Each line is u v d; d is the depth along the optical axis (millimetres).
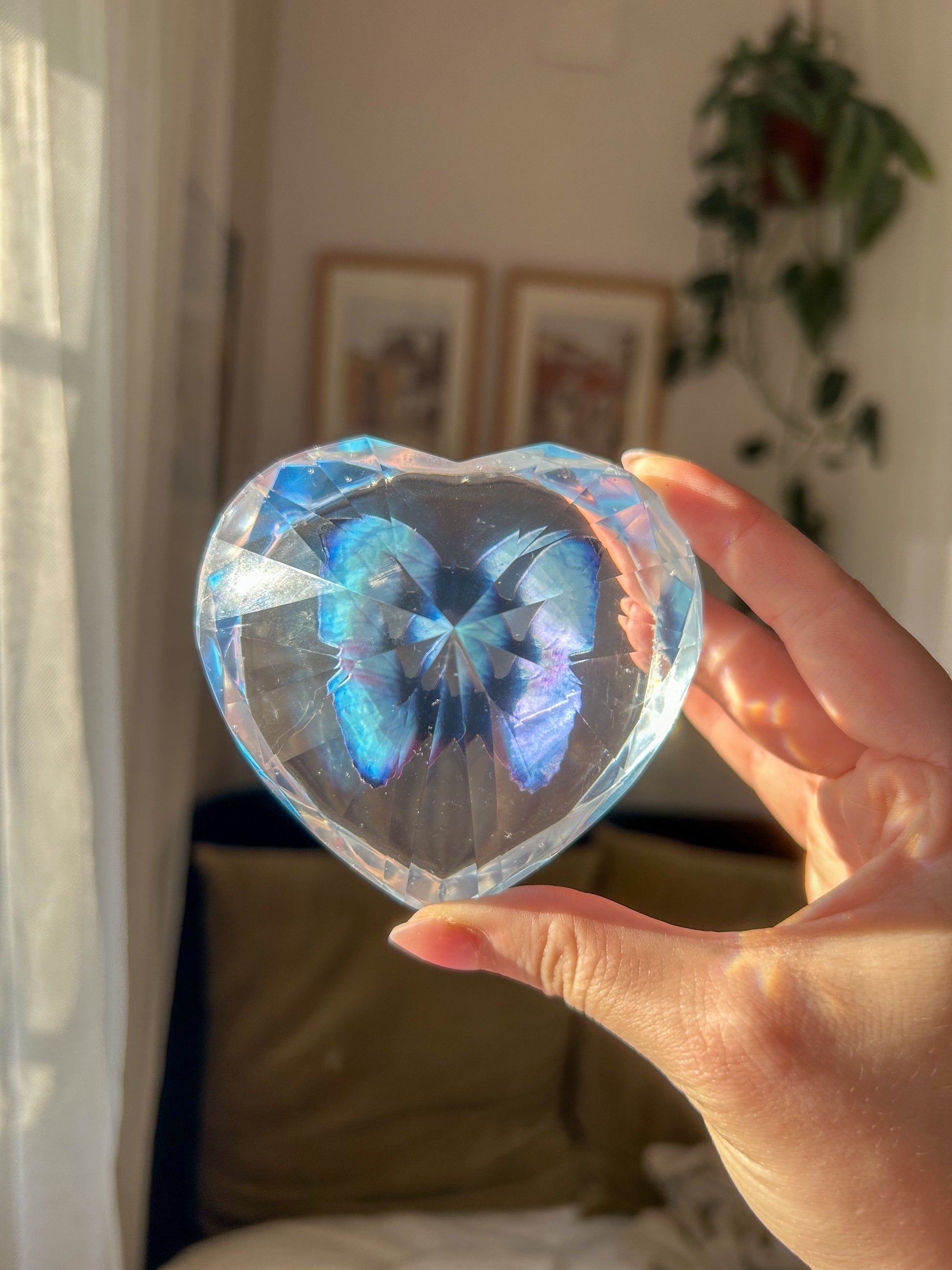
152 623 315
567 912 169
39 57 204
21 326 208
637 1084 424
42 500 215
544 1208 403
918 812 170
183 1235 398
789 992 157
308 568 153
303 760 153
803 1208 156
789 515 485
